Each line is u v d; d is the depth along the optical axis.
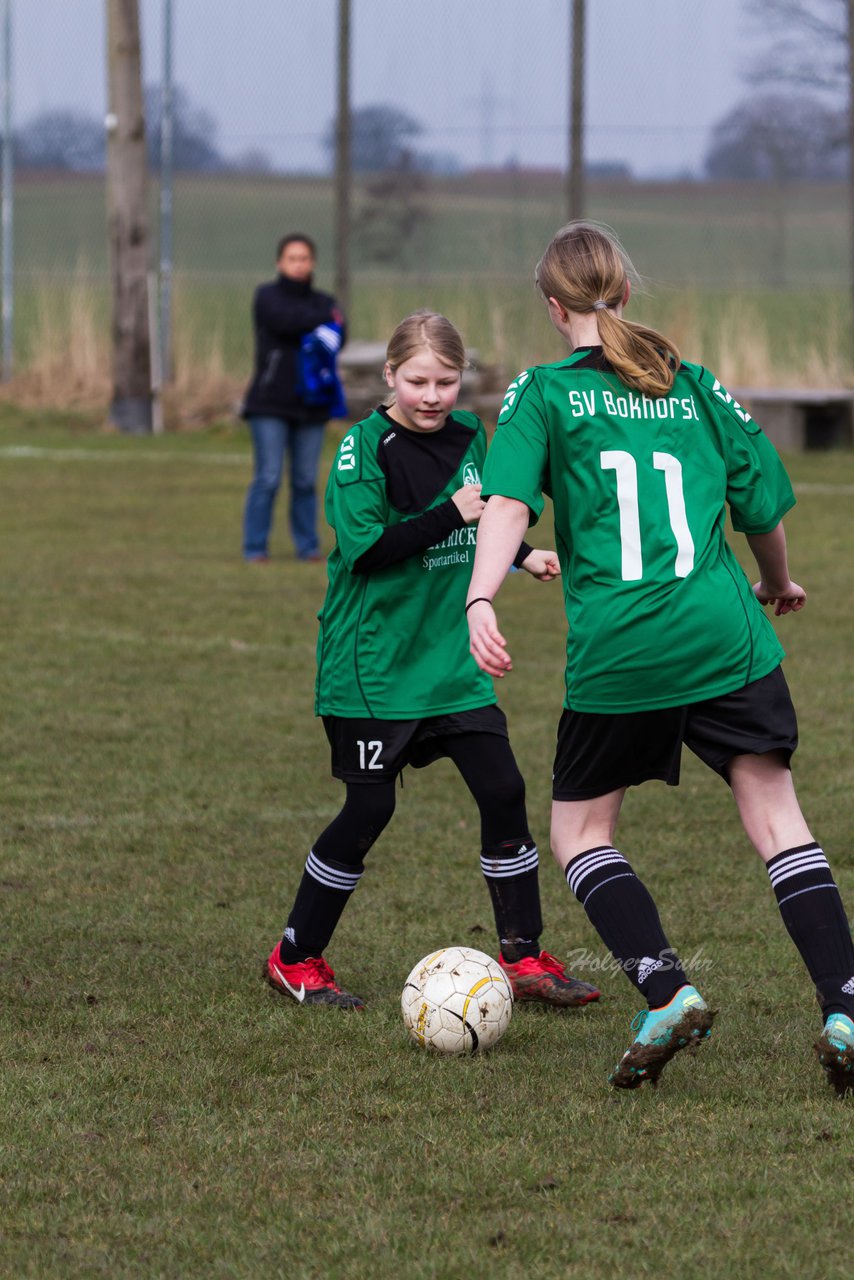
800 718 25.14
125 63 62.62
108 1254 9.54
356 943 15.78
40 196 130.38
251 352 76.75
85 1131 11.29
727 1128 11.19
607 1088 12.02
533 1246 9.55
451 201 75.06
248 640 31.02
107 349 71.88
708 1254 9.41
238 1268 9.36
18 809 20.44
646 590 11.56
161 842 19.14
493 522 11.66
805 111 72.50
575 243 12.49
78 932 15.96
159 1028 13.43
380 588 13.91
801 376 65.75
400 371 13.96
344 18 71.25
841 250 105.88
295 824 19.98
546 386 11.96
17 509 46.84
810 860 11.75
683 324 65.94
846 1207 9.97
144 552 40.47
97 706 25.91
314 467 39.34
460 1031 12.83
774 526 12.41
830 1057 11.13
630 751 11.84
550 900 17.27
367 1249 9.55
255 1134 11.24
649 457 11.84
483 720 14.27
